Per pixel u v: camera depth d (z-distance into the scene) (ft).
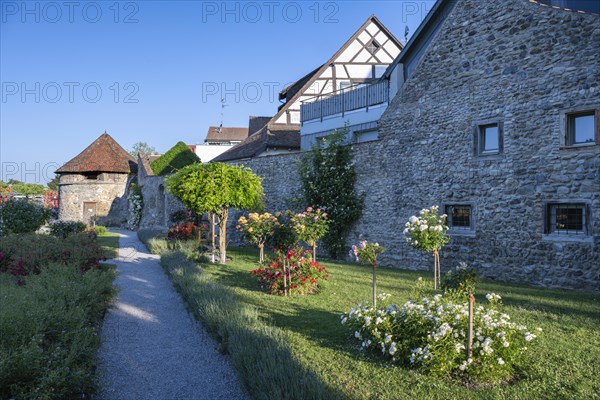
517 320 18.58
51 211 54.90
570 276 26.61
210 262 39.68
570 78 26.73
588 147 26.07
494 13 30.50
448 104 33.40
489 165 30.68
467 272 13.87
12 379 11.25
